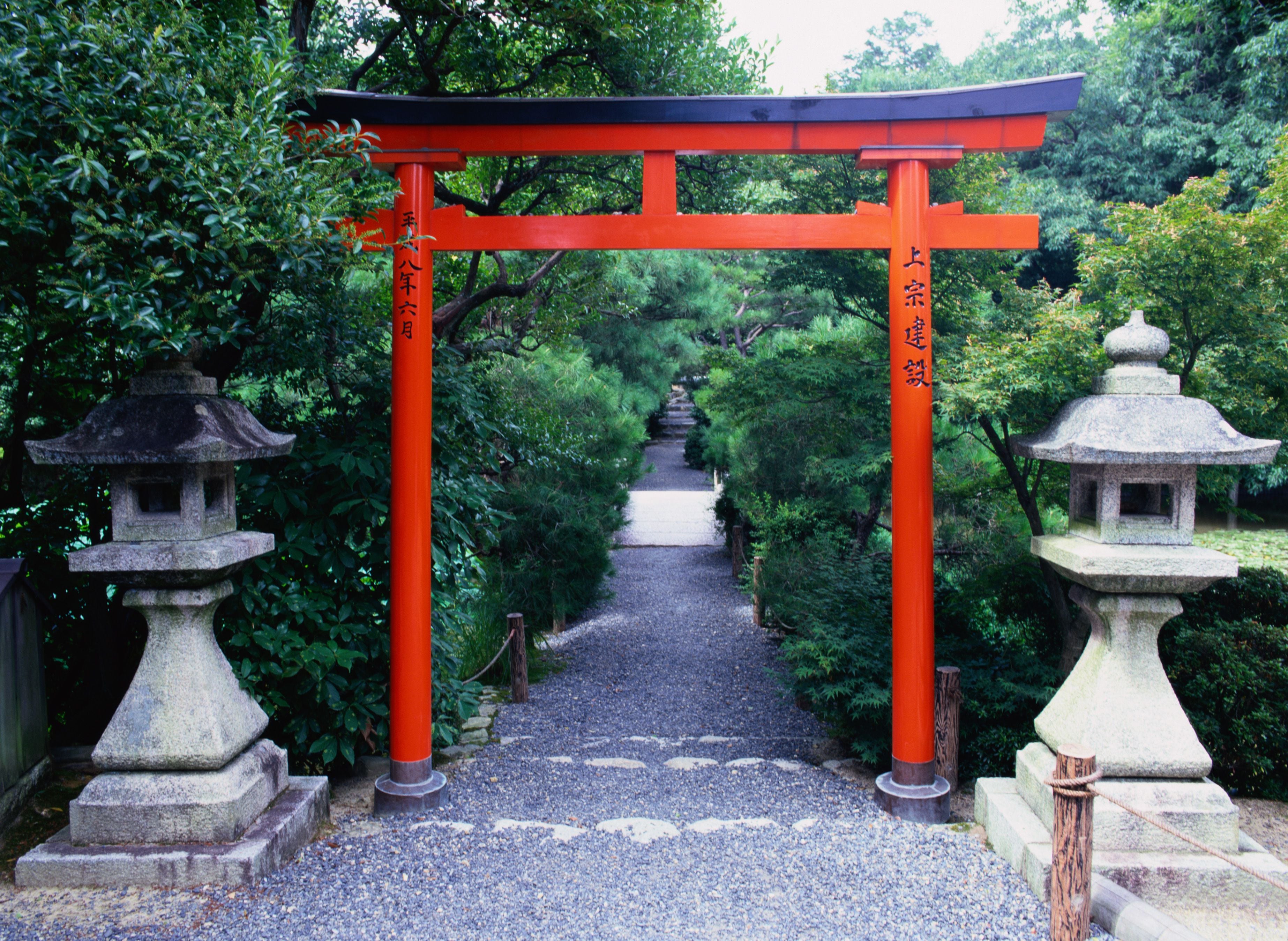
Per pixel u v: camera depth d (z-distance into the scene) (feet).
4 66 8.01
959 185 18.58
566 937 8.75
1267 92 37.91
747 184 25.02
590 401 30.50
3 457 14.37
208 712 10.09
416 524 12.57
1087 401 10.79
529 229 12.81
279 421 14.76
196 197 8.50
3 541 13.37
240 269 9.33
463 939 8.68
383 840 11.12
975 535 18.28
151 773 10.03
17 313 10.06
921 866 10.42
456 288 23.36
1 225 8.20
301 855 10.55
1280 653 13.88
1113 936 8.80
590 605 30.55
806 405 18.39
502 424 17.20
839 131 12.59
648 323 42.80
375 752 13.98
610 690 22.20
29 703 11.50
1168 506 12.35
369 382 14.69
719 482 52.70
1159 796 9.96
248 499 12.89
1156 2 41.93
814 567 20.51
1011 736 13.92
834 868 10.36
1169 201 13.71
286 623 12.51
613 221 12.84
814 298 39.58
